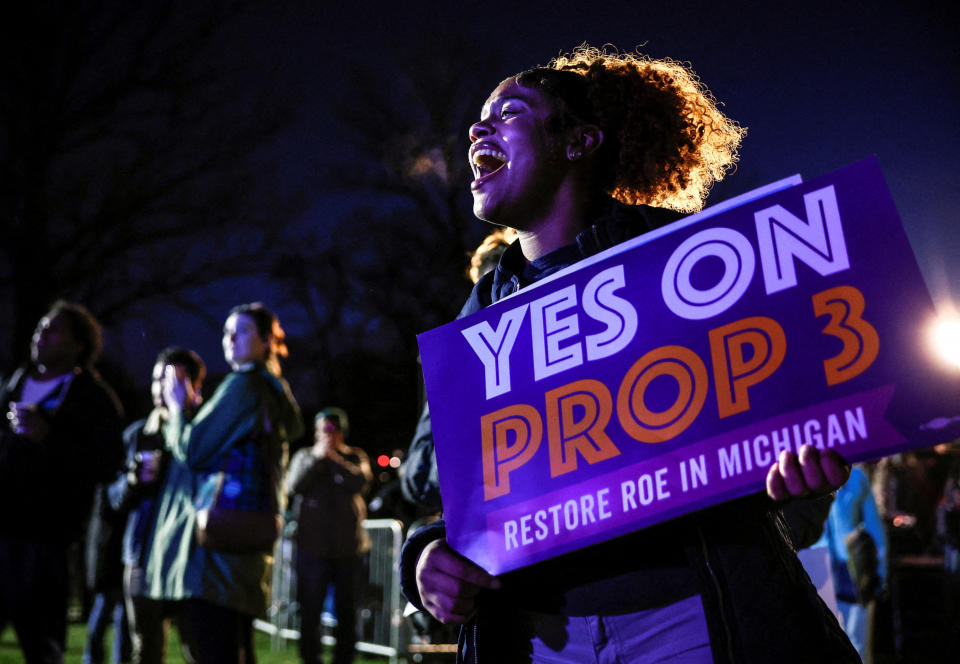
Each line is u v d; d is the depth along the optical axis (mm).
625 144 1788
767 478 1211
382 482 12508
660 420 1329
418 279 25609
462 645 1538
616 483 1344
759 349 1272
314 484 7129
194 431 3707
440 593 1447
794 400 1230
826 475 1174
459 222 24828
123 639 7074
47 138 18562
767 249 1303
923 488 9305
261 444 3814
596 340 1418
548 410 1435
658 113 1828
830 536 5508
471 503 1465
